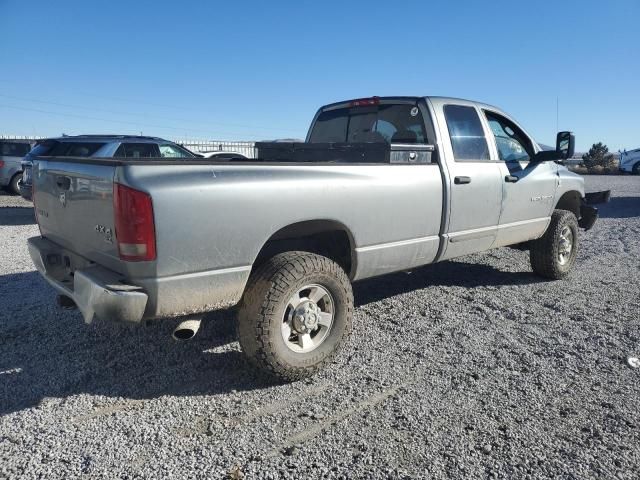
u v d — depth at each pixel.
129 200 2.94
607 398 3.43
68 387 3.53
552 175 6.04
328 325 3.74
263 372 3.50
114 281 3.08
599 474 2.66
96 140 11.41
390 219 4.17
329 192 3.72
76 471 2.65
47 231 4.11
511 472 2.67
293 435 2.99
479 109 5.29
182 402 3.35
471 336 4.47
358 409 3.27
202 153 15.12
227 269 3.28
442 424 3.10
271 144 5.39
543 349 4.21
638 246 8.75
